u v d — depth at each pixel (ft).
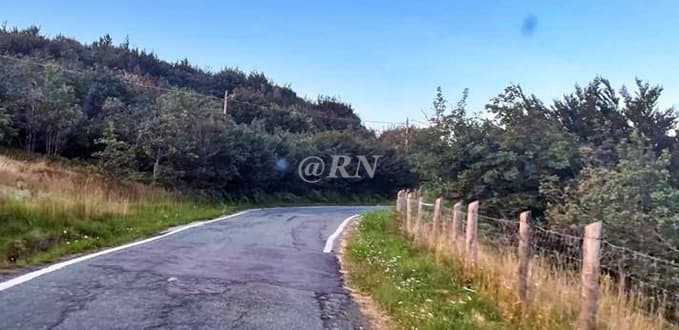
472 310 22.61
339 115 252.01
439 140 59.52
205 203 87.04
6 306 18.54
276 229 55.93
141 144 87.81
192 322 18.53
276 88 250.16
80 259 29.04
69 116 97.71
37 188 52.29
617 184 37.47
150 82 182.80
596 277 18.15
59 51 196.75
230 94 206.39
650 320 21.57
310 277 29.66
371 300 25.32
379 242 44.52
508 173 53.47
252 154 107.55
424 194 68.95
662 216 34.99
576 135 61.57
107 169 85.20
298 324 19.66
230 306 21.27
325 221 71.26
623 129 61.21
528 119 56.80
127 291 22.18
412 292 25.27
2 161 69.82
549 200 48.49
